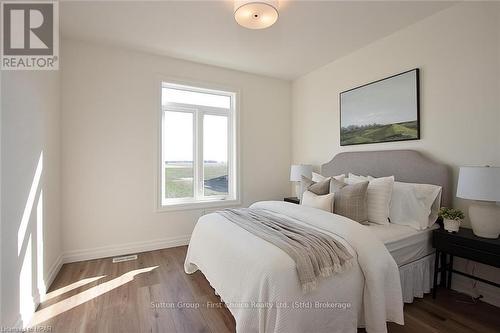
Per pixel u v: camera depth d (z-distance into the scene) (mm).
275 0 1933
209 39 2779
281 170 4195
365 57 2979
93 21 2414
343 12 2277
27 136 1757
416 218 2105
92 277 2387
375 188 2234
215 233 1950
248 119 3885
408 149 2533
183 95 3533
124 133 3018
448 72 2234
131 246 3070
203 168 3668
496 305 1926
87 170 2836
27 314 1689
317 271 1373
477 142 2057
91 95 2848
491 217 1763
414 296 1989
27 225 1731
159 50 3053
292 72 3844
